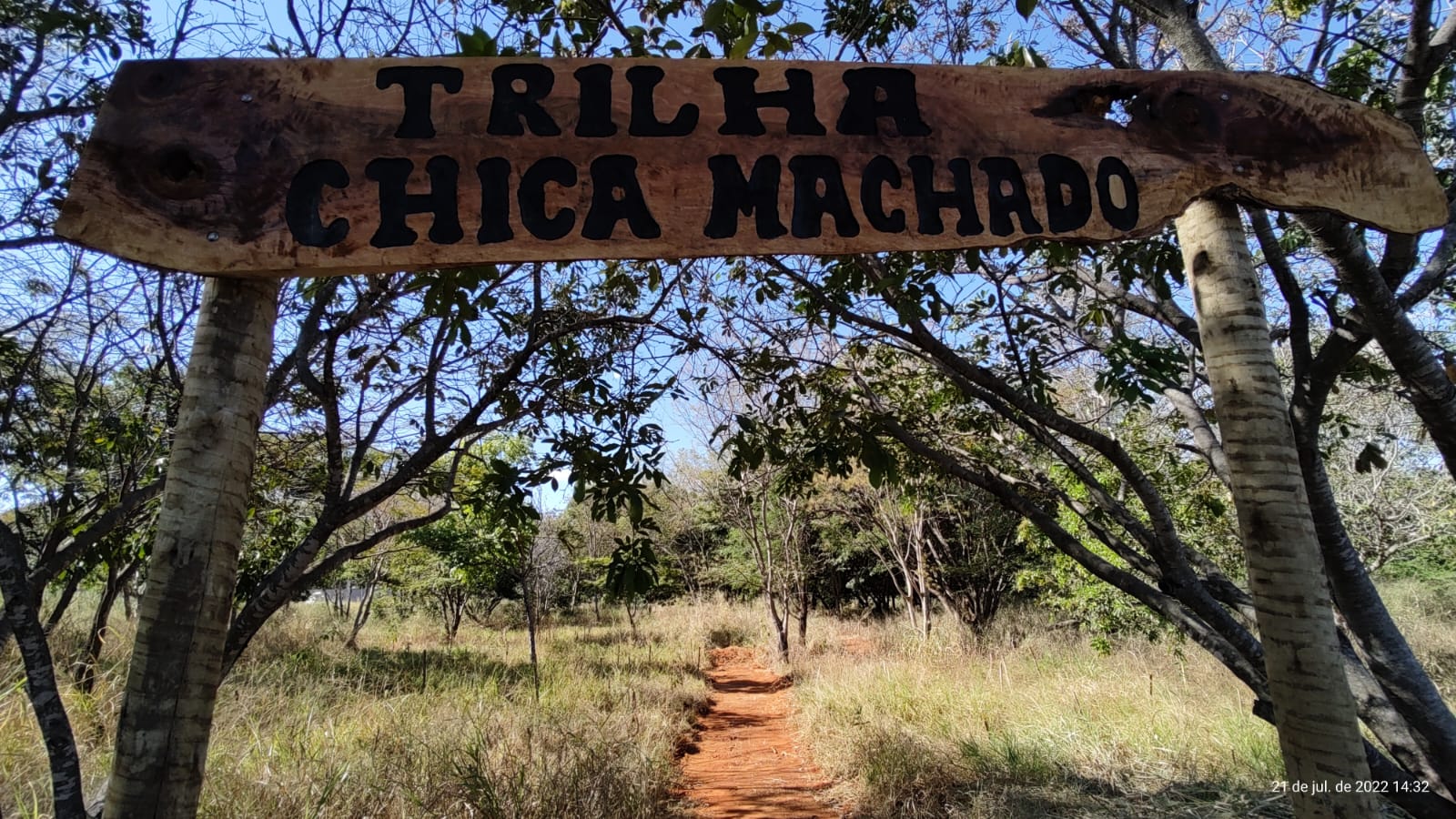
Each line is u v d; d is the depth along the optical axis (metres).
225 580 1.52
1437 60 2.68
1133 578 3.27
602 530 21.67
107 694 5.22
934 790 5.56
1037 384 3.98
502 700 7.83
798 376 4.34
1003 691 8.08
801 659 13.71
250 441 1.59
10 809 3.51
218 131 1.62
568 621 21.25
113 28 2.95
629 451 3.77
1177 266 3.46
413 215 1.63
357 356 3.48
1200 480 7.88
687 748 8.12
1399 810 3.83
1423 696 2.81
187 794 1.42
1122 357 3.43
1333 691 1.62
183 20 3.18
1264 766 5.07
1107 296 4.22
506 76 1.73
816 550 18.36
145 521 4.60
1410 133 2.00
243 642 2.61
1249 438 1.78
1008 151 1.85
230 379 1.56
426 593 16.38
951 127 1.85
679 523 22.06
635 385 4.02
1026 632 12.87
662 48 3.09
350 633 14.80
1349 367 3.86
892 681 8.94
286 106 1.65
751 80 1.80
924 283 3.52
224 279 1.61
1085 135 1.89
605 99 1.75
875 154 1.81
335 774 4.27
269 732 5.30
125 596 8.06
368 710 6.86
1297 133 1.95
